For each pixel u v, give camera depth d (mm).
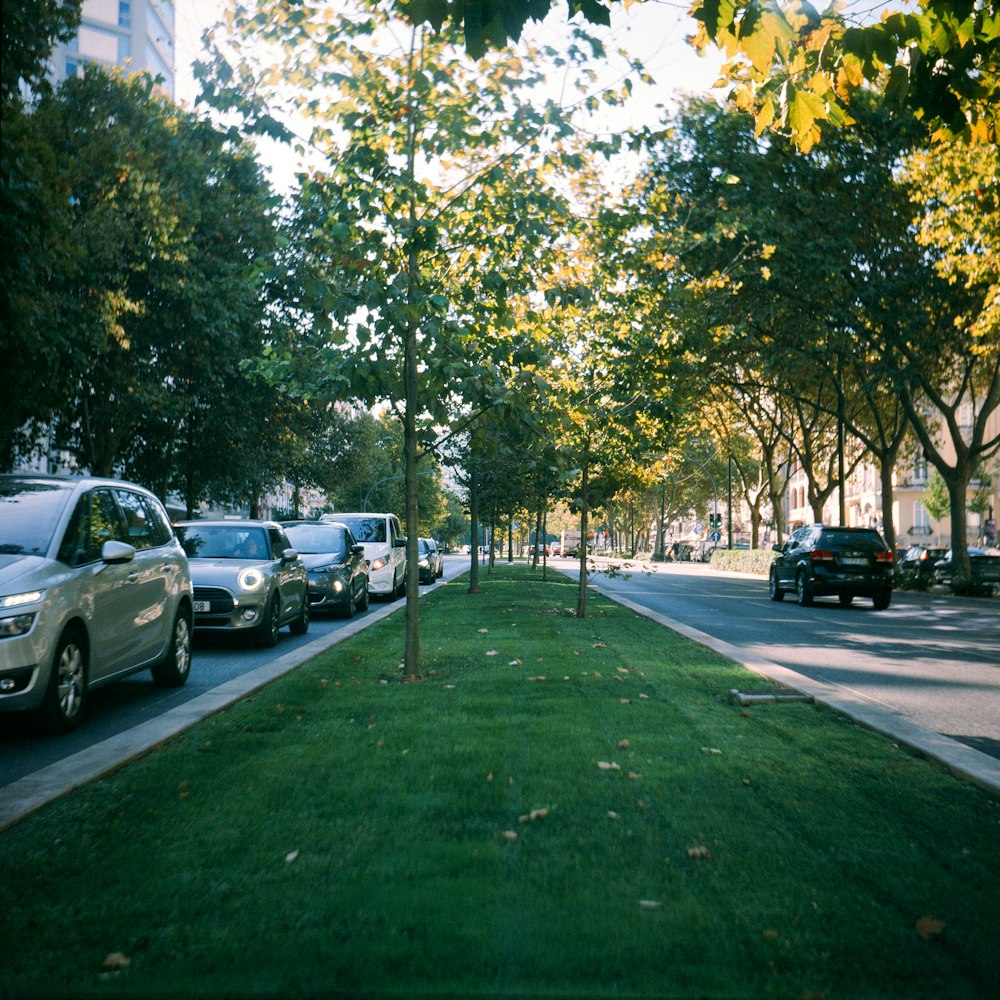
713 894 3721
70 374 22344
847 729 6945
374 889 3734
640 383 15633
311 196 8984
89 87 24938
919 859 4152
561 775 5426
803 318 32750
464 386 9039
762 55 5219
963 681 10383
